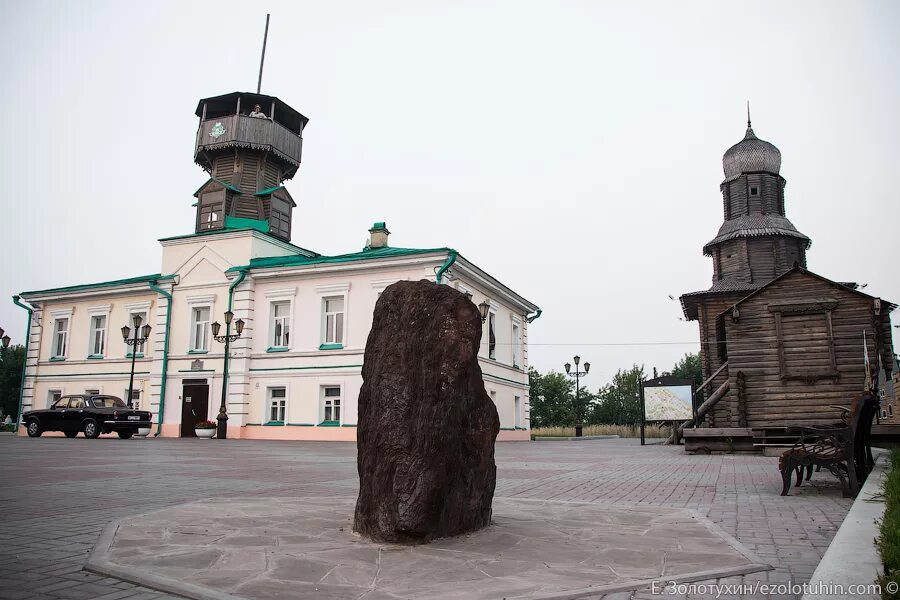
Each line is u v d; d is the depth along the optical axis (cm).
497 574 477
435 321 619
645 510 757
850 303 1906
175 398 3178
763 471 1319
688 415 2550
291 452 1897
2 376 6088
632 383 7138
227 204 3381
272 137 3475
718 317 2112
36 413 2845
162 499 860
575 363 4031
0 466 1307
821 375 1900
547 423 6862
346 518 686
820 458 896
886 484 794
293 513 716
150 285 3325
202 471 1250
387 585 450
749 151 3825
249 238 3155
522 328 3816
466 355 624
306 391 2927
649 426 5025
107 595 433
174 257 3306
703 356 3397
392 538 569
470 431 638
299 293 3027
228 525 646
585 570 486
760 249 3644
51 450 1828
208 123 3475
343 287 2927
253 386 3036
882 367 1948
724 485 1060
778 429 1902
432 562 509
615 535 608
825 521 699
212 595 423
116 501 837
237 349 3055
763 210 3800
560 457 1850
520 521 681
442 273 2734
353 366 2850
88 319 3547
